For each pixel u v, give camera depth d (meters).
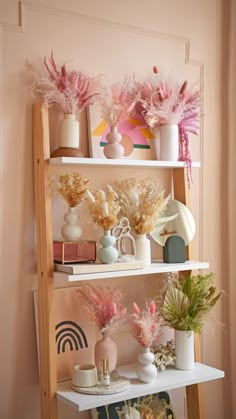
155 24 2.15
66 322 1.91
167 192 2.20
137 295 2.12
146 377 1.88
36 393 1.87
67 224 1.82
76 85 1.83
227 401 2.38
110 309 1.87
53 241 1.84
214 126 2.34
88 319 1.96
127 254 1.96
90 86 1.91
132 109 2.02
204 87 2.30
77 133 1.84
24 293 1.85
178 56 2.22
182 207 2.12
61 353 1.89
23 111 1.83
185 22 2.24
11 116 1.81
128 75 2.07
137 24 2.10
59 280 1.93
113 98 1.97
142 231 1.96
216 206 2.35
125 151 2.05
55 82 1.83
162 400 2.13
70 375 1.90
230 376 2.39
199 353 2.16
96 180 2.01
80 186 1.81
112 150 1.90
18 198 1.83
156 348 2.07
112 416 2.00
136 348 2.10
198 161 2.29
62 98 1.82
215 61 2.33
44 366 1.80
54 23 1.90
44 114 1.79
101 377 1.79
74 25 1.95
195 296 2.04
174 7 2.21
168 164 2.01
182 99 2.09
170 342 2.13
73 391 1.78
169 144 2.06
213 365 2.34
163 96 2.06
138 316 1.92
